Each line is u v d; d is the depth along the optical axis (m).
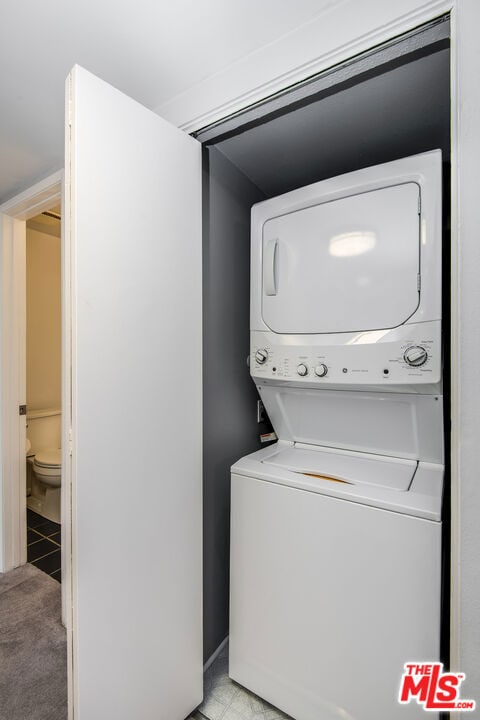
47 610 2.20
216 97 1.41
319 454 1.78
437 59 1.22
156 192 1.37
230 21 1.17
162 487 1.41
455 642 0.96
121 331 1.25
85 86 1.13
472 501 0.93
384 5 1.07
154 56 1.32
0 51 1.30
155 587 1.38
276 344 1.67
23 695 1.64
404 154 1.90
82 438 1.14
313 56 1.19
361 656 1.32
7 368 2.57
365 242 1.44
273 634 1.54
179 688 1.49
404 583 1.24
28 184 2.32
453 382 0.96
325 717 1.41
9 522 2.59
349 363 1.46
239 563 1.64
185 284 1.51
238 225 2.02
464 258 0.94
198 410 1.59
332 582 1.38
